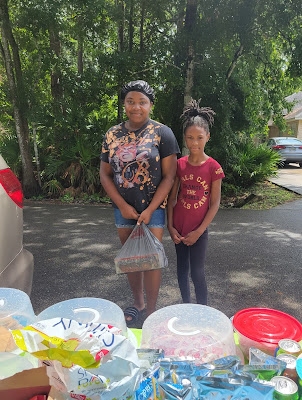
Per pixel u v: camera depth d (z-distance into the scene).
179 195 2.35
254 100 8.95
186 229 2.32
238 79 8.62
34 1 6.93
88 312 1.12
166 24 8.18
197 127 2.17
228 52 7.95
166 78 7.84
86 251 4.47
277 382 0.92
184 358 0.99
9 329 1.07
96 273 3.75
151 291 2.41
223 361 0.97
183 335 1.06
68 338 0.86
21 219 2.21
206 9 7.23
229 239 5.03
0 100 8.92
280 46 8.14
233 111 8.75
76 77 8.10
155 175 2.18
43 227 5.67
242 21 7.14
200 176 2.26
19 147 8.86
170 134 2.19
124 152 2.15
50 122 8.02
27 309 1.17
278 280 3.58
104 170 2.35
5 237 1.93
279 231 5.49
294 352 1.08
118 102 8.59
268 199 8.19
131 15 7.86
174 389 0.85
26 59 8.78
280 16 7.09
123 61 7.52
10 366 0.95
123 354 0.85
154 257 2.08
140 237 2.12
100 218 6.36
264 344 1.18
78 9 7.25
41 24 7.10
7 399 0.82
